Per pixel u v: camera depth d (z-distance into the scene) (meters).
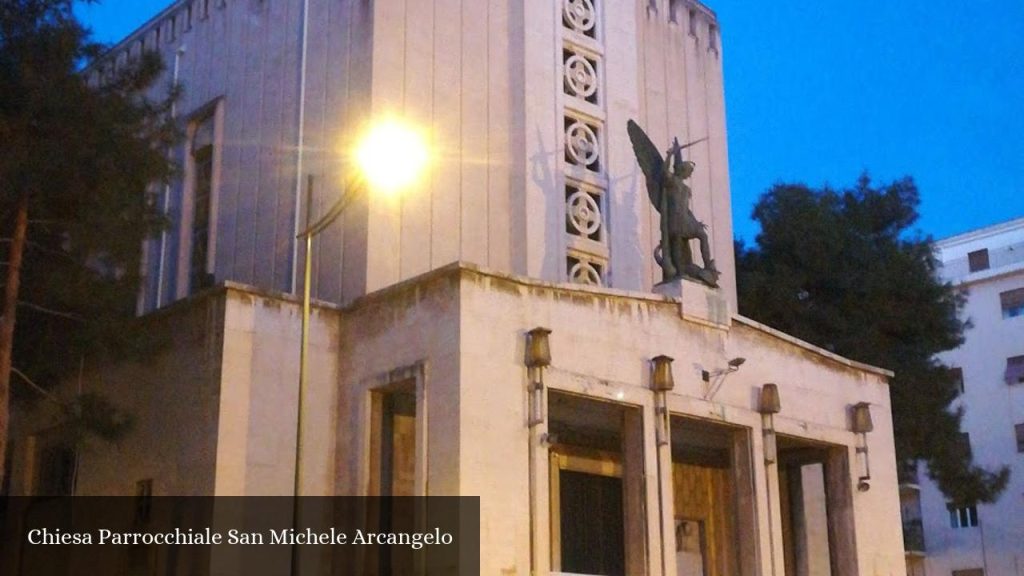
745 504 26.16
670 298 25.38
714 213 34.94
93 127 20.84
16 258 20.55
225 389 22.08
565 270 29.55
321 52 29.06
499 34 30.53
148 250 32.03
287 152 29.08
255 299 22.97
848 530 28.53
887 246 40.75
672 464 29.70
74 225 21.03
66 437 22.56
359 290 25.81
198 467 21.97
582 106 31.50
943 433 39.12
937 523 54.84
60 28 21.00
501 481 21.22
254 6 31.70
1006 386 55.47
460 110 29.02
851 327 39.69
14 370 21.31
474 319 21.72
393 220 26.73
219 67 32.28
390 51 27.91
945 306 40.28
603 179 31.48
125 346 22.23
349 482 22.64
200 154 32.19
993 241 59.03
